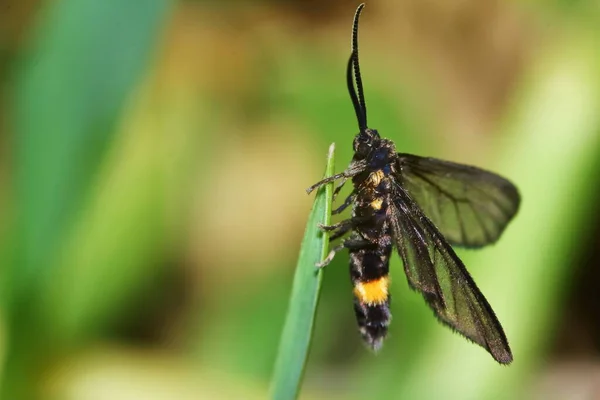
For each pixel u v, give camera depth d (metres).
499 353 0.11
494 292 0.13
